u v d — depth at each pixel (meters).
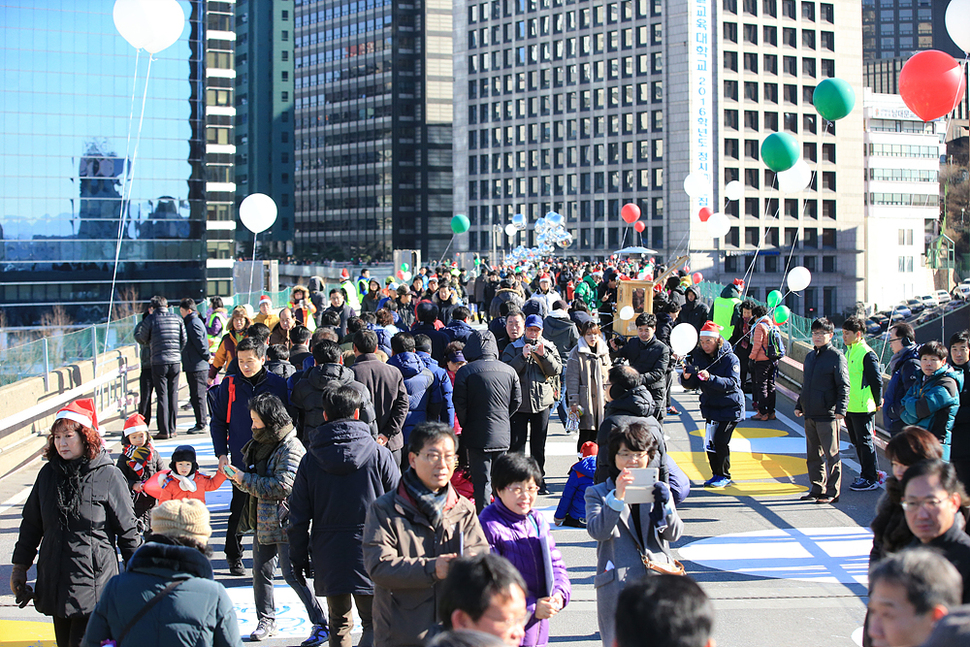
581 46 114.81
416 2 146.88
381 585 4.95
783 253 106.81
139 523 8.25
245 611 7.90
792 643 6.99
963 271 40.78
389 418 9.02
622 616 2.92
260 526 7.07
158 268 84.62
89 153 82.50
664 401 11.50
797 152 14.63
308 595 7.02
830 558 8.99
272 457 7.01
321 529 5.96
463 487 9.89
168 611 4.30
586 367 11.80
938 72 10.91
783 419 16.52
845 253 109.12
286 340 13.26
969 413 8.77
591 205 114.12
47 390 15.22
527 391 11.03
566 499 9.44
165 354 15.03
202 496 8.19
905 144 121.31
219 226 99.00
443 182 147.75
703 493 11.67
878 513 4.90
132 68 83.56
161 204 84.62
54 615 5.83
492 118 123.38
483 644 2.71
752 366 16.39
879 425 15.20
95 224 82.81
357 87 153.00
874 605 3.28
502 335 14.54
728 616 7.56
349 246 155.50
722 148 105.38
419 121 147.50
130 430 8.32
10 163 80.75
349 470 5.91
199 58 85.56
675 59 105.69
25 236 80.75
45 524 5.80
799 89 108.25
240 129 175.75
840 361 10.79
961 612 2.59
